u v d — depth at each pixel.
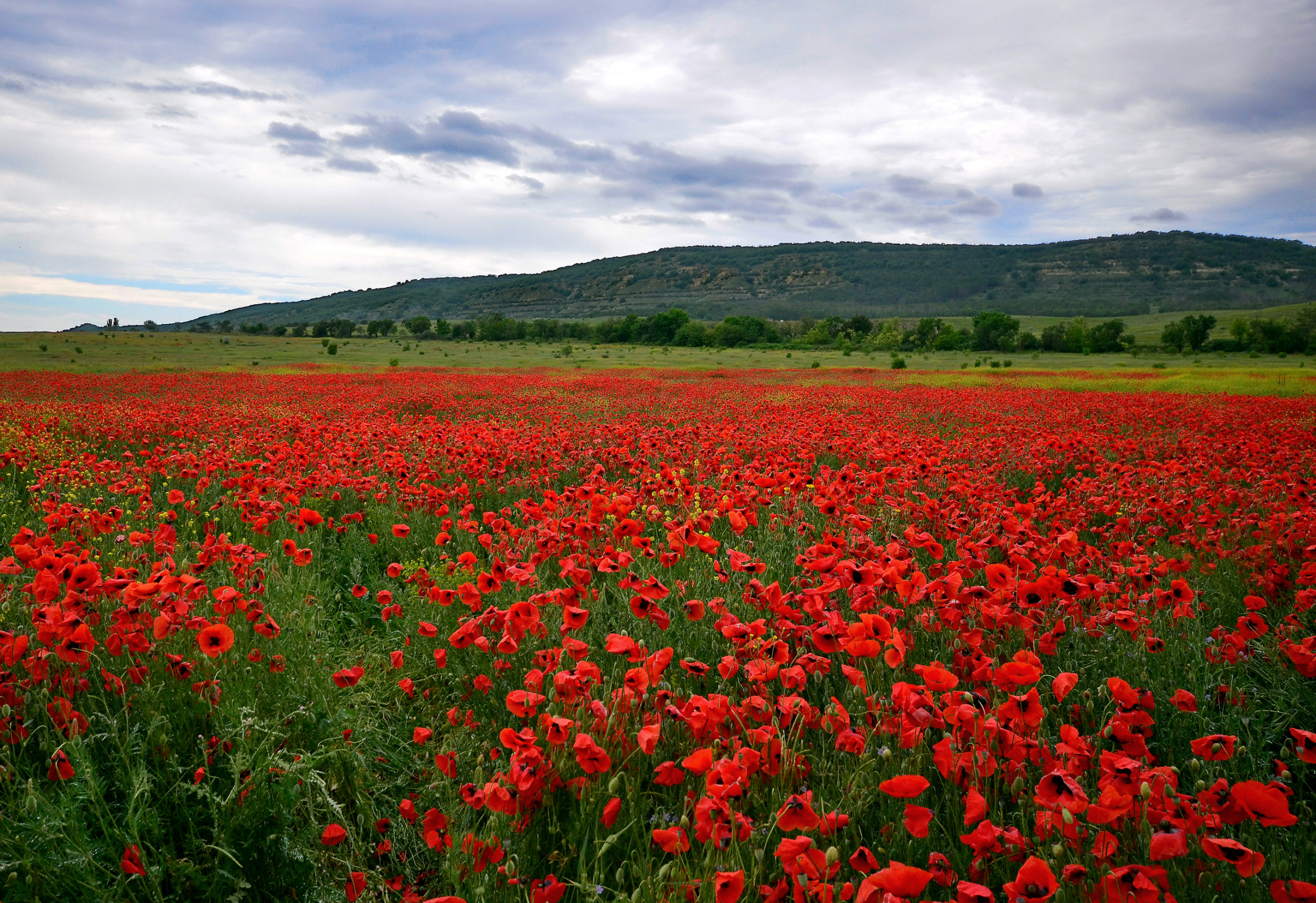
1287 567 3.72
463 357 77.38
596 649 3.00
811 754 2.15
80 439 11.12
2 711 2.07
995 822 1.88
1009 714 1.97
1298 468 6.98
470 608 3.50
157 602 2.69
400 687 2.90
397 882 2.01
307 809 2.21
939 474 6.54
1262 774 2.20
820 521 4.84
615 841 1.86
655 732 1.99
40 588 2.70
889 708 2.16
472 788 1.96
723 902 1.45
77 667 2.45
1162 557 4.04
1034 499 5.39
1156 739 2.52
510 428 11.27
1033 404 18.09
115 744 2.17
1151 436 12.03
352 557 4.81
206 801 2.16
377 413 16.83
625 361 70.62
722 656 2.95
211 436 11.19
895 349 107.94
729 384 32.31
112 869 1.85
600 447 8.30
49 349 69.50
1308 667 2.50
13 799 1.90
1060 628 2.83
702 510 5.05
